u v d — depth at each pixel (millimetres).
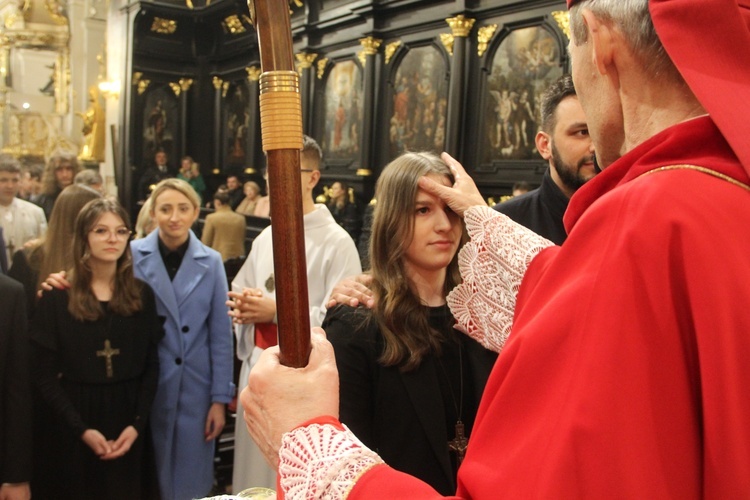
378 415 1351
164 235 2799
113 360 2400
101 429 2379
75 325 2369
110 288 2461
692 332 548
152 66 13445
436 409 1326
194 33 13609
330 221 2818
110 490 2391
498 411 609
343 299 1445
